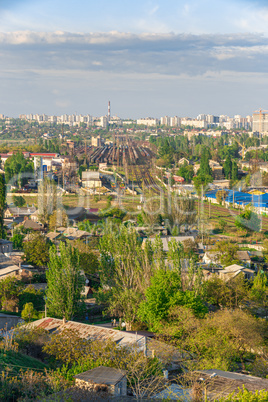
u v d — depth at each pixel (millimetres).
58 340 55844
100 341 56781
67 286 73562
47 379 45656
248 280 97000
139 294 74750
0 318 72125
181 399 41875
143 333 64688
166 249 133125
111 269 80562
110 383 42844
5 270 98000
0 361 50531
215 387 44312
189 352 55750
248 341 60438
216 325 61938
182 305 66750
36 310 78875
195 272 78750
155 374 47562
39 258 111812
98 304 80875
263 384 45344
